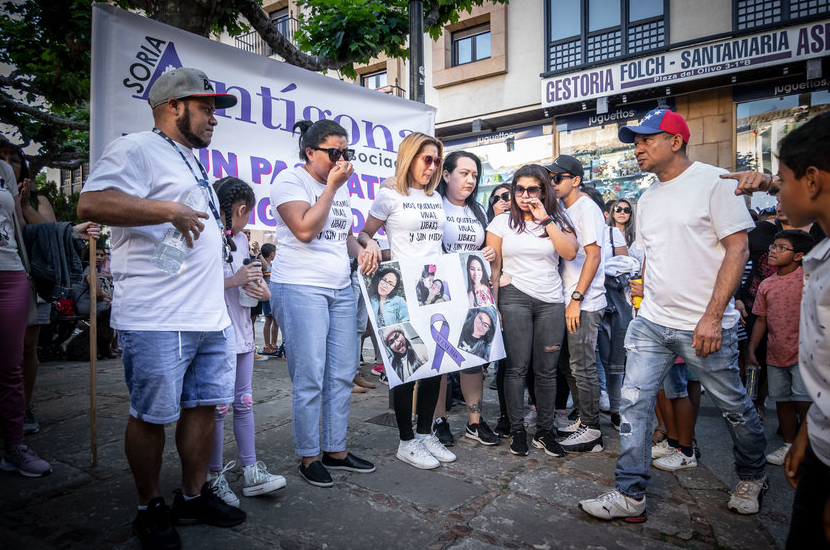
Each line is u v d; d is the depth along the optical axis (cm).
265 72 351
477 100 1122
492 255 316
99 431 335
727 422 233
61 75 662
